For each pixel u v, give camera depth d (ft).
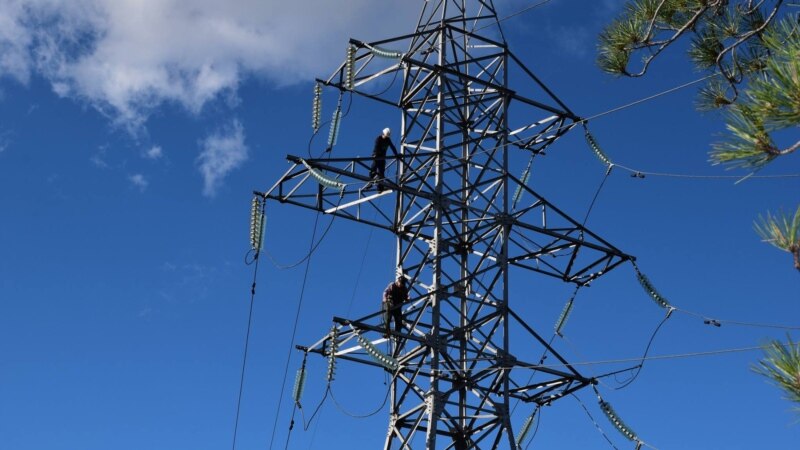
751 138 28.78
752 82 28.86
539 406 86.07
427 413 78.18
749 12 42.19
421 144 89.86
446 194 85.97
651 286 85.51
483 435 78.95
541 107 90.33
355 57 85.20
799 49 28.07
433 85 91.40
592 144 88.38
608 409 82.17
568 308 89.81
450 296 83.51
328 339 81.20
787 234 28.07
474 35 91.40
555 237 86.89
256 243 84.23
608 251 87.25
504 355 80.79
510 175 86.84
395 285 82.33
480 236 87.30
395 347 82.64
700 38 42.96
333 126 84.64
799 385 26.08
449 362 80.18
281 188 84.43
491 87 89.04
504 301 82.69
